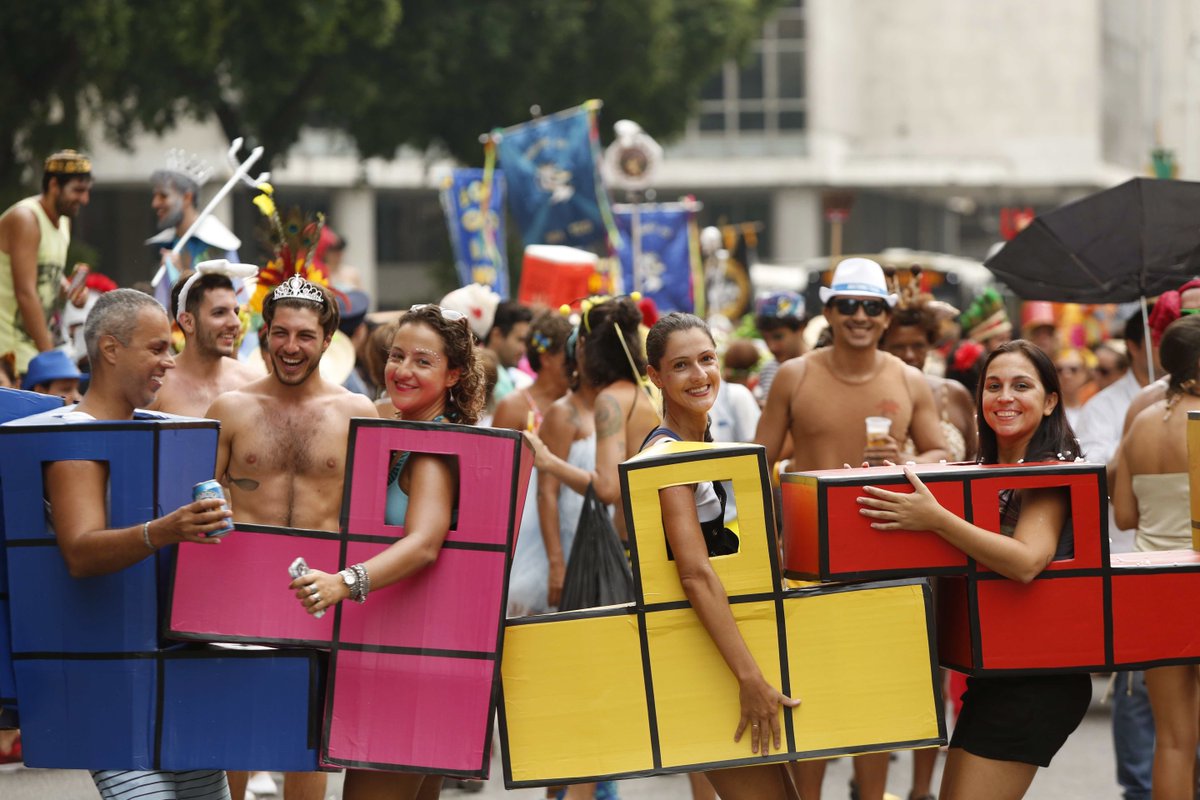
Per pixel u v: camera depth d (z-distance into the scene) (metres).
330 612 16.16
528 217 57.56
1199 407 22.97
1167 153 49.06
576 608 23.86
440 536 16.03
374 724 16.14
